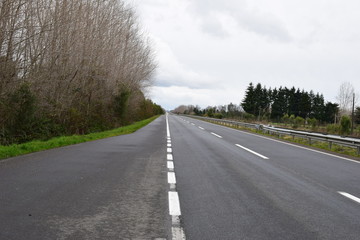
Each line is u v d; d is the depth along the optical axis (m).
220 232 3.73
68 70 23.94
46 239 3.38
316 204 5.15
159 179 6.75
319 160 10.96
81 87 26.92
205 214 4.41
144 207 4.68
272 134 25.59
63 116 23.47
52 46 21.42
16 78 18.44
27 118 17.03
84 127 25.64
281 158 11.01
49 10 20.28
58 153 10.57
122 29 35.03
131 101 42.38
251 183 6.62
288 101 115.88
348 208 4.98
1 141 15.65
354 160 11.43
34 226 3.75
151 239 3.48
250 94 105.19
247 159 10.42
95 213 4.32
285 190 6.08
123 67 36.31
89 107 28.47
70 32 22.81
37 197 5.00
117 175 7.04
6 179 6.24
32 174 6.80
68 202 4.79
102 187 5.85
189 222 4.06
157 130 27.00
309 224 4.13
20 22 17.66
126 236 3.55
